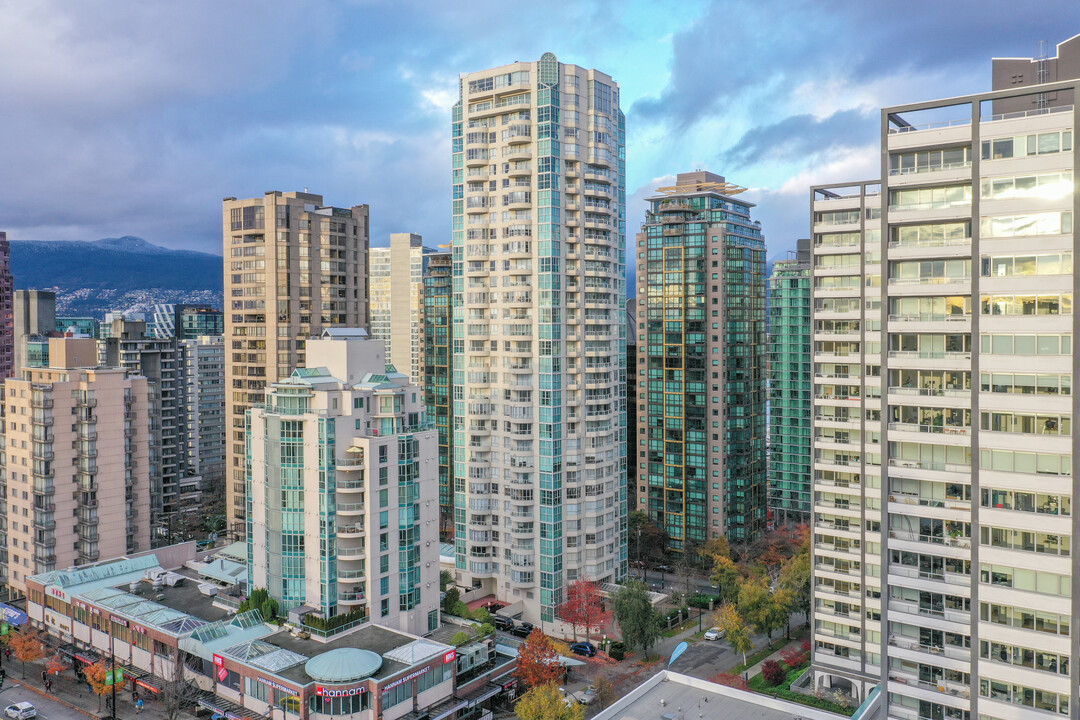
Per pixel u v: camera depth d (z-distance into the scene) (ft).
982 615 224.74
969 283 239.91
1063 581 211.61
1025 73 250.37
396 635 369.50
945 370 246.06
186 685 360.89
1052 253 212.84
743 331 652.07
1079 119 208.64
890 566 259.19
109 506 504.43
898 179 246.06
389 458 385.09
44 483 482.69
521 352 487.20
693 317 649.61
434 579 411.95
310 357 417.90
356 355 406.41
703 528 646.33
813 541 383.24
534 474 485.56
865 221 351.67
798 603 450.30
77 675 408.46
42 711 371.35
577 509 490.08
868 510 359.46
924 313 249.75
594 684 384.68
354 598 380.78
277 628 379.76
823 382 381.60
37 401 483.51
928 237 248.11
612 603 472.03
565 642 459.32
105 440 501.56
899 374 255.91
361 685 319.06
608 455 506.48
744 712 283.79
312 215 640.58
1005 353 219.82
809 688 382.63
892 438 256.11
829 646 377.30
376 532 380.37
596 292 504.43
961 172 235.81
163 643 376.68
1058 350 212.02
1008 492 220.02
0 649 448.65
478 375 505.66
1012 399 219.00
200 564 493.77
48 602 453.58
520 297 486.79
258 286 635.66
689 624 495.00
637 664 429.79
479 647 381.40
